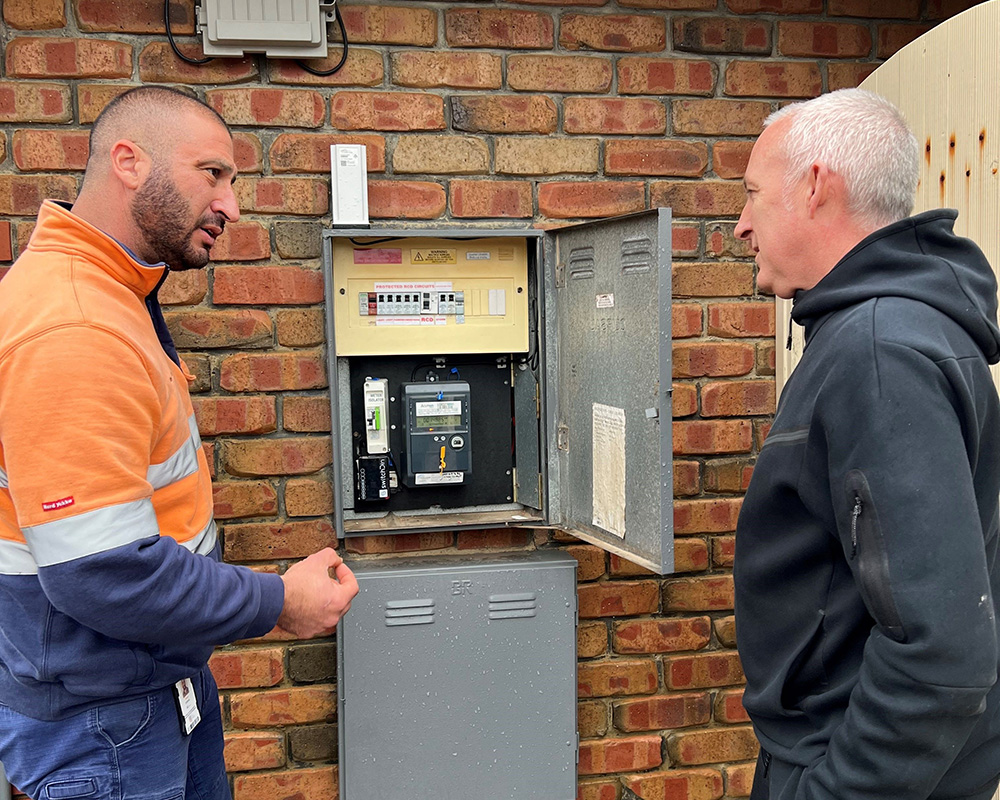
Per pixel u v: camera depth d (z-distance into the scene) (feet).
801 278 3.92
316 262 6.39
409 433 6.61
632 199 6.78
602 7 6.62
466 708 6.46
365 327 6.43
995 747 3.69
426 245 6.49
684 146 6.81
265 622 4.04
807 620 3.77
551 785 6.61
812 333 3.77
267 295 6.32
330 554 4.58
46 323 3.55
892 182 3.66
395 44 6.37
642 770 7.07
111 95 6.03
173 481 4.20
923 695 3.04
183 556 3.77
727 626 7.12
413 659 6.37
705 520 7.03
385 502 6.77
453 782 6.49
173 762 4.22
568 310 6.53
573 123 6.65
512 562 6.54
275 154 6.26
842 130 3.67
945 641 3.00
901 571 3.09
